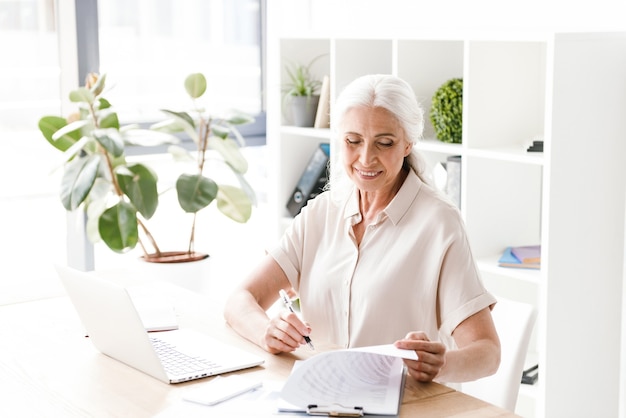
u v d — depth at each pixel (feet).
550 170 9.53
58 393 6.53
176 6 15.46
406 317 7.57
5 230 14.69
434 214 7.52
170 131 13.41
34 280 14.89
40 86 14.42
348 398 6.15
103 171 13.02
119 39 14.99
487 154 10.32
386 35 11.53
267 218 16.47
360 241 7.93
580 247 9.91
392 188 7.82
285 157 13.55
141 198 12.73
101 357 7.30
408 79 11.62
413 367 6.47
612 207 10.09
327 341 8.05
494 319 7.93
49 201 14.87
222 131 13.41
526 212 11.32
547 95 9.46
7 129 14.38
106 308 6.89
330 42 13.55
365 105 7.35
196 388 6.55
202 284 13.52
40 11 14.20
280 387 6.52
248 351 7.32
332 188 8.30
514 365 7.61
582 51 9.52
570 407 10.13
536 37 9.54
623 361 10.11
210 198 12.94
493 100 10.75
